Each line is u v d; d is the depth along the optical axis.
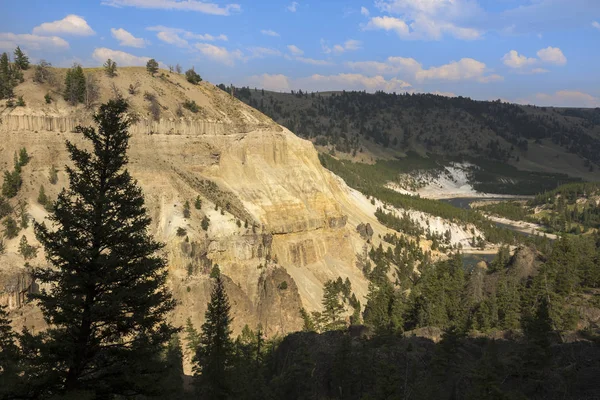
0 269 79.38
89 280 26.98
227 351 49.81
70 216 27.58
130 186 29.75
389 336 61.59
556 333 57.19
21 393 25.52
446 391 45.28
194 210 108.00
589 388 40.41
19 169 96.81
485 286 117.19
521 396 38.34
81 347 26.95
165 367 30.27
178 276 94.88
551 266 107.69
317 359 56.28
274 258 116.00
